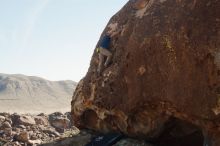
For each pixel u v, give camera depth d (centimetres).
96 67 959
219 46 656
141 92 795
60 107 6222
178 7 734
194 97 693
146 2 862
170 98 735
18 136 1628
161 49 745
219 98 656
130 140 875
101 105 906
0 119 1930
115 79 862
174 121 802
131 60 815
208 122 693
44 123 2020
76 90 1034
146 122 830
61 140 995
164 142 863
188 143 846
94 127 977
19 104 6141
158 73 755
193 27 692
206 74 671
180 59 711
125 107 839
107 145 885
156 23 768
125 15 920
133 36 820
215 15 671
